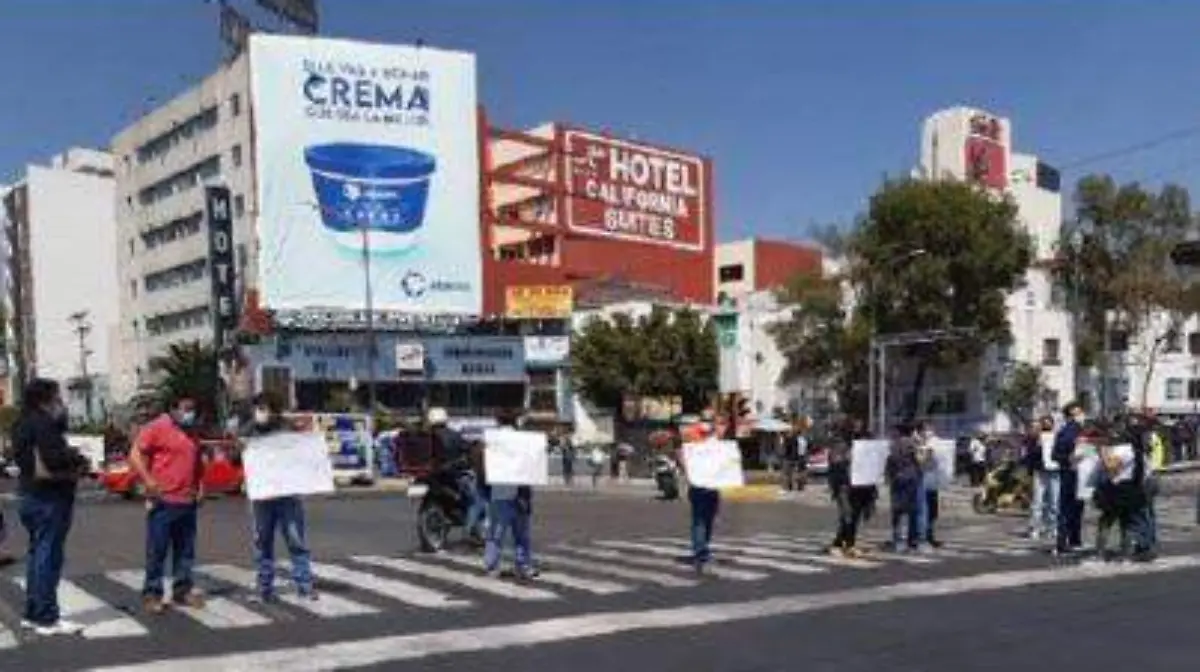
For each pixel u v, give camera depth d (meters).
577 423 84.50
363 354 82.12
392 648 11.19
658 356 78.88
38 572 11.97
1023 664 10.36
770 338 76.31
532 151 103.31
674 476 35.16
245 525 25.61
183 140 94.31
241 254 85.38
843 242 71.19
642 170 107.31
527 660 10.64
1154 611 13.12
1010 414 71.94
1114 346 78.38
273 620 12.65
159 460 13.16
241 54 86.62
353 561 17.75
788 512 29.61
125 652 11.11
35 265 124.06
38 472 11.88
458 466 18.97
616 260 104.94
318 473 13.85
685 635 11.74
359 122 82.94
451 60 85.69
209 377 73.19
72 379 118.69
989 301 69.12
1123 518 18.00
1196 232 76.62
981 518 26.91
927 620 12.53
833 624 12.30
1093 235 77.75
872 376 58.84
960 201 68.31
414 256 84.06
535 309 87.88
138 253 102.19
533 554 18.75
